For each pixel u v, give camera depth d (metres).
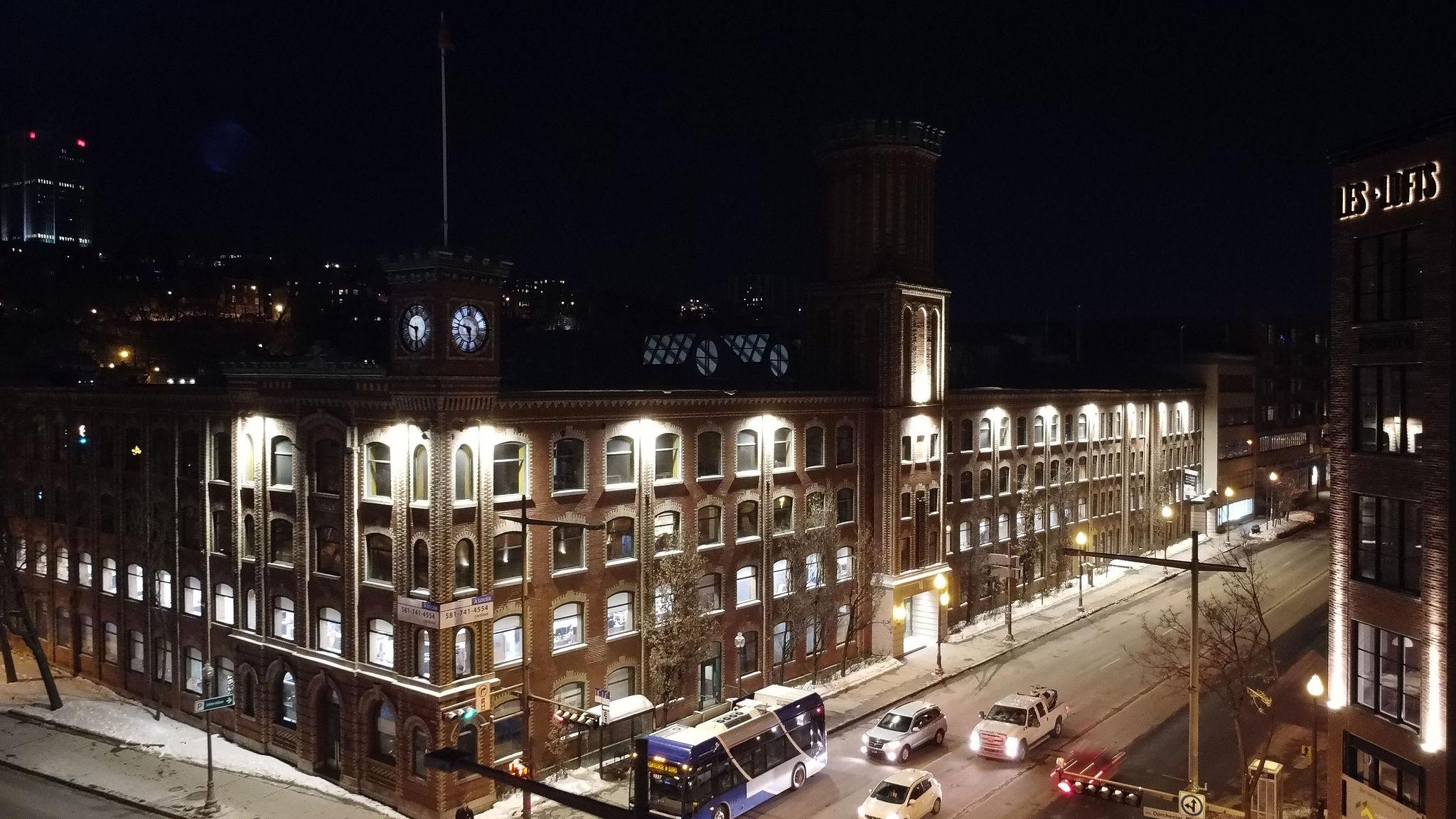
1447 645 26.61
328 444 40.41
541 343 70.31
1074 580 75.25
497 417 37.72
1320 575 77.00
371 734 38.75
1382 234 29.20
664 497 44.31
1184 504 93.19
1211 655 43.03
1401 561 28.52
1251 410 108.31
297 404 41.31
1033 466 70.94
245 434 43.88
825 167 59.47
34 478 57.22
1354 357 29.97
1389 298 29.05
